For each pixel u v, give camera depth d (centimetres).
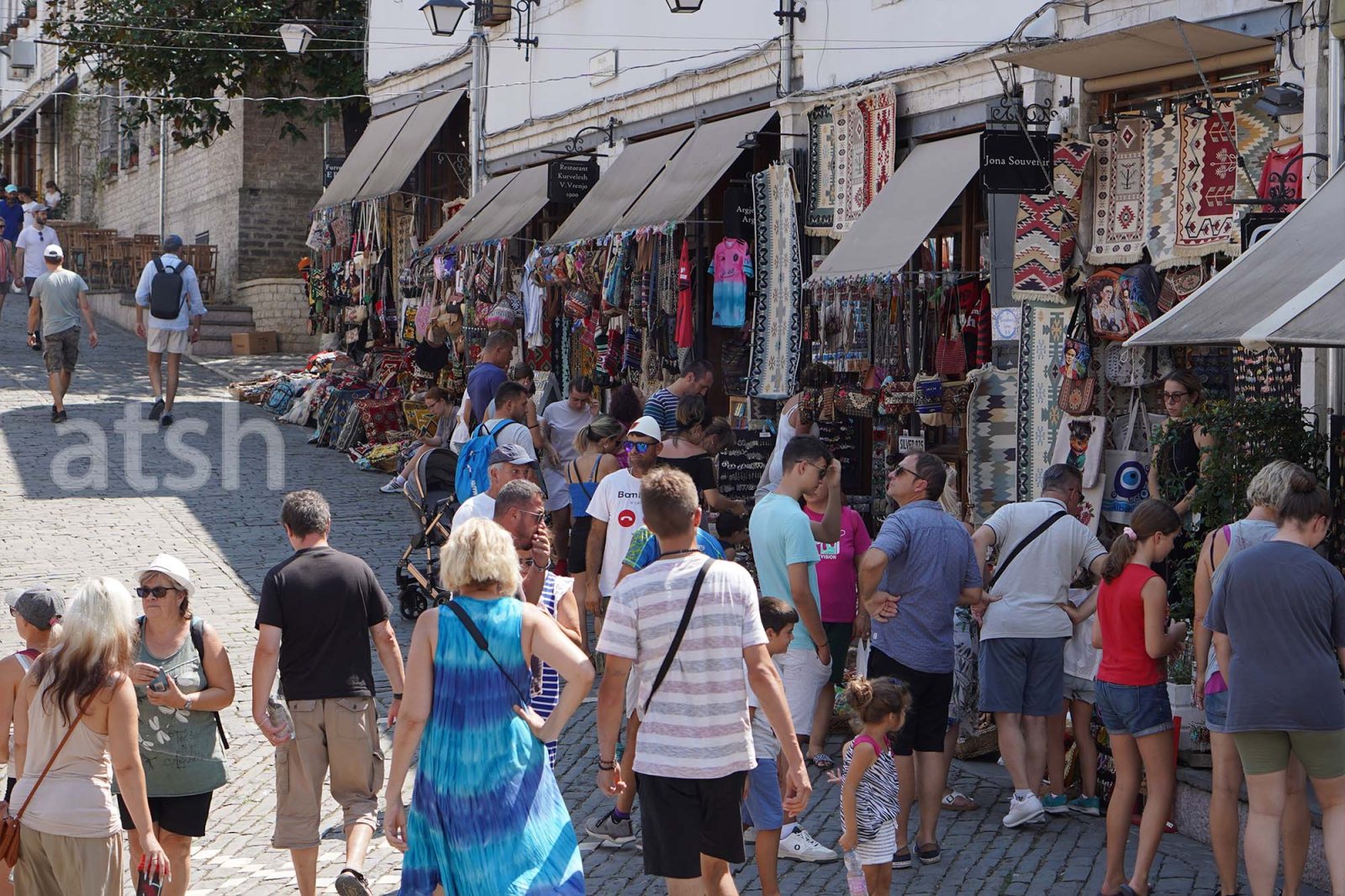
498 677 674
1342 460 925
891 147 1438
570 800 1001
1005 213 1228
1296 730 739
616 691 697
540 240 2202
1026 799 933
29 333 2952
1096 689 841
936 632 886
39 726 715
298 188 3384
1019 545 940
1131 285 1125
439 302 2184
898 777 880
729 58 1719
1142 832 828
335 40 3058
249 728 1158
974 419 1270
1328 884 839
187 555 1623
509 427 1222
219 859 934
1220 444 932
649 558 876
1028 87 1255
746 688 696
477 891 661
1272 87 1029
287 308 3111
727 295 1600
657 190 1680
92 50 3075
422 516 1361
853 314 1388
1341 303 761
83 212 4766
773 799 805
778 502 909
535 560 837
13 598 757
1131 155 1157
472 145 2330
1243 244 1000
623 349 1783
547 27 2131
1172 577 1018
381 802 1005
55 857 706
